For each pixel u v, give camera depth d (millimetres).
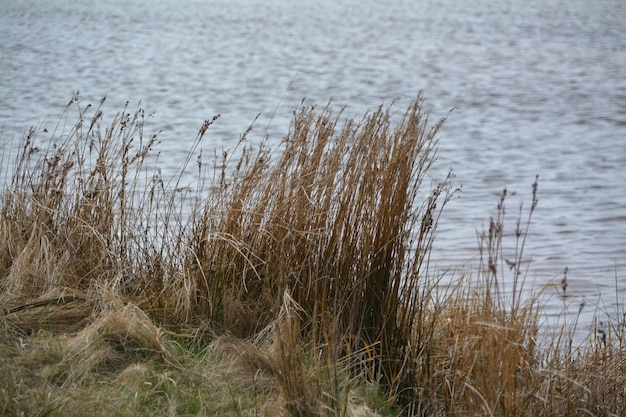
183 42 43594
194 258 6961
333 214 6629
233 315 6602
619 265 10234
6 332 6043
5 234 7305
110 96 24984
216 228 7039
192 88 27000
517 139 18516
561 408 5945
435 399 5797
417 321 6414
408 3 73812
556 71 31344
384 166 6477
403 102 24156
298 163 6926
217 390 5660
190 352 6156
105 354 5887
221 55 37469
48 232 7367
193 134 18094
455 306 6848
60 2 75938
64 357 5809
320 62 34719
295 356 5609
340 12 64250
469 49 39469
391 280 6297
